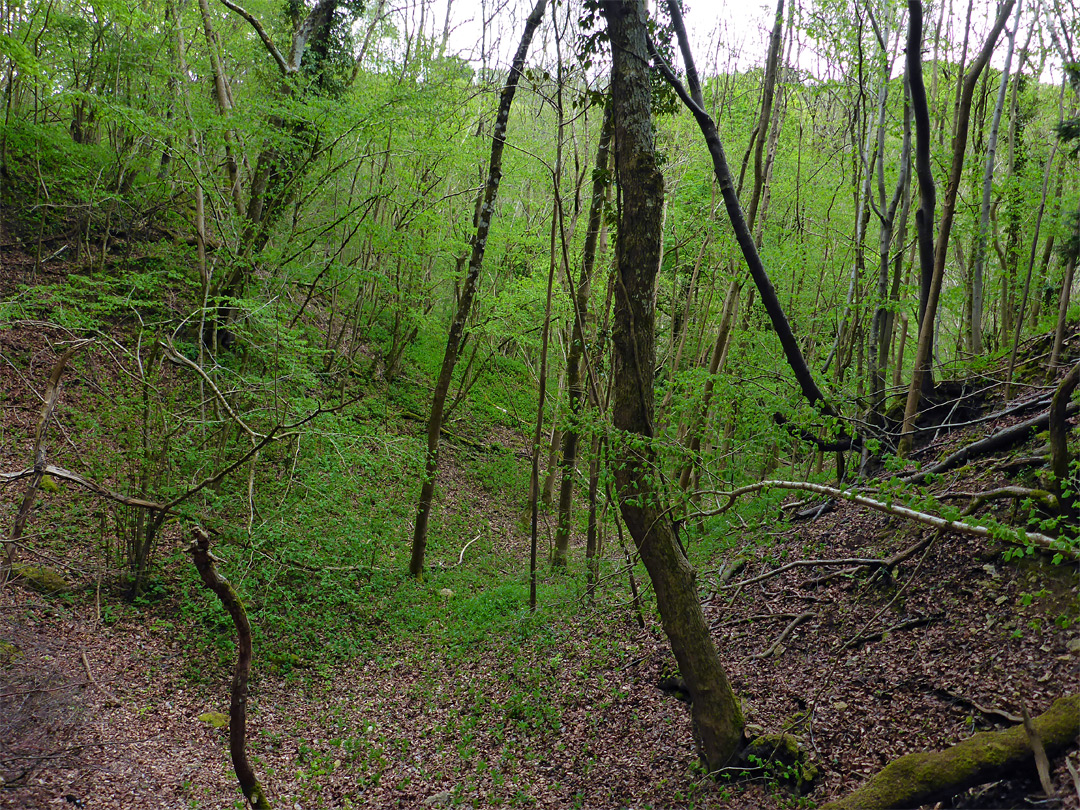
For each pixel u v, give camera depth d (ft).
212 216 39.55
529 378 82.07
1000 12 23.36
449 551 46.96
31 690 20.47
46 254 47.83
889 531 25.84
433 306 66.49
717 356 34.63
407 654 32.22
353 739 24.71
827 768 16.89
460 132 48.85
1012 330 41.01
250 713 25.94
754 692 21.30
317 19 48.16
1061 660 16.07
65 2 49.01
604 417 22.76
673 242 47.67
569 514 41.37
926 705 17.34
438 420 41.09
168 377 38.17
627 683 24.77
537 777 21.21
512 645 30.60
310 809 20.43
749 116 43.80
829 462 49.21
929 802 13.58
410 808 20.30
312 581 35.55
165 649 28.17
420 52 48.03
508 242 53.98
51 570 29.07
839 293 42.27
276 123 41.65
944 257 26.58
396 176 48.16
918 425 31.83
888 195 44.39
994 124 33.73
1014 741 13.44
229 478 34.50
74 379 39.06
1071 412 23.84
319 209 51.11
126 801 18.42
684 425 38.99
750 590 27.86
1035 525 19.42
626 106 19.10
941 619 20.10
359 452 33.91
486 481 61.00
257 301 34.19
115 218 50.29
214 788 20.40
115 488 30.30
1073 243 23.77
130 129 36.88
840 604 23.80
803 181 48.37
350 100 46.32
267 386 31.65
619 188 19.49
